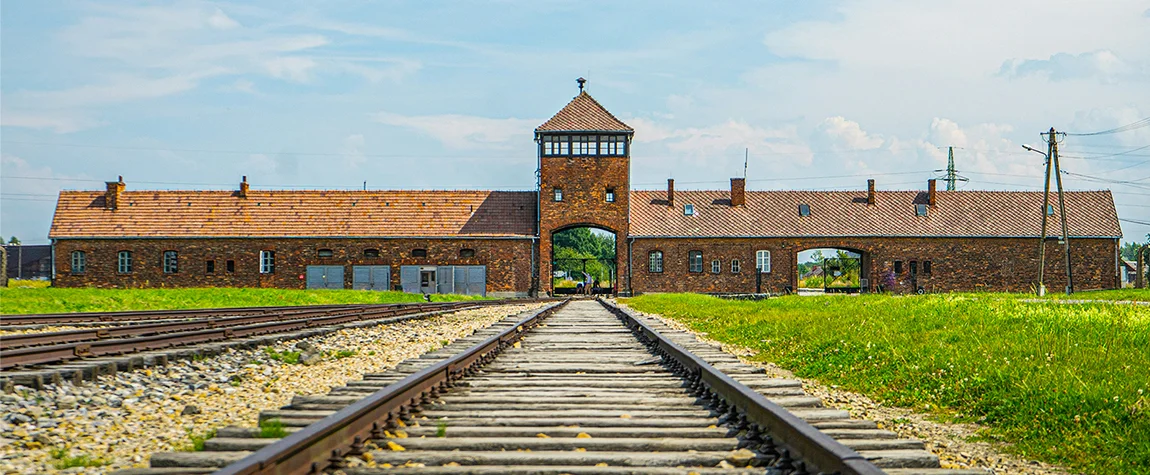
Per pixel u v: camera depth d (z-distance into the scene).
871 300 25.44
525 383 10.16
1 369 10.56
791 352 14.93
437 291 61.94
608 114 63.62
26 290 33.50
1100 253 65.75
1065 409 8.45
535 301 49.34
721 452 6.66
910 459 6.44
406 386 7.85
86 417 8.83
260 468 5.06
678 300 40.12
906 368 11.66
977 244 65.00
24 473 6.51
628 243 63.25
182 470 5.84
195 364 12.75
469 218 63.47
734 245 64.06
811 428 6.11
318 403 8.42
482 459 6.34
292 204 64.00
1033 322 15.27
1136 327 13.93
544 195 62.62
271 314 24.84
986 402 9.36
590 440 6.89
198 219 62.84
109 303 31.36
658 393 9.57
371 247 62.03
